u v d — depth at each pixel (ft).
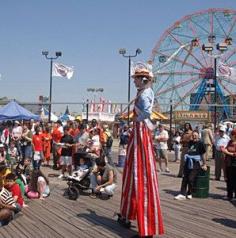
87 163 32.96
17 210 24.44
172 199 31.73
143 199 19.22
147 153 19.49
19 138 47.24
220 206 29.25
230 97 134.72
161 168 51.03
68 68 78.84
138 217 19.12
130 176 20.07
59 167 49.01
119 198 31.30
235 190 31.89
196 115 99.14
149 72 19.97
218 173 42.93
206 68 134.62
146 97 19.57
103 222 23.45
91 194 32.27
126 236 20.63
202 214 26.50
